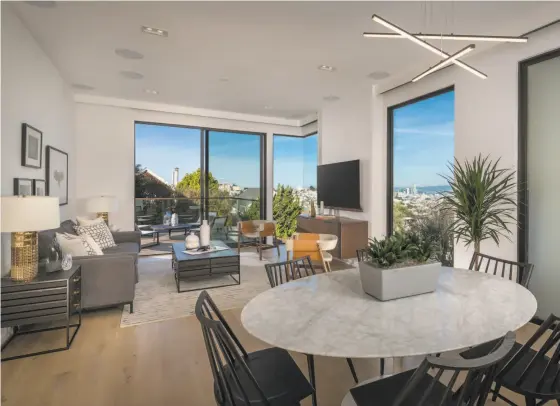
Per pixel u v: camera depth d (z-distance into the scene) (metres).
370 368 2.25
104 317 3.15
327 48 3.55
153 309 3.36
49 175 3.88
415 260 1.75
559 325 1.31
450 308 1.53
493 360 0.93
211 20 2.98
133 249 4.37
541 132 3.06
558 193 2.94
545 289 3.04
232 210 7.01
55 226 2.52
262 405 1.29
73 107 5.29
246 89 5.06
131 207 5.97
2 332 2.55
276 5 2.72
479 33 3.12
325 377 2.16
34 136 3.32
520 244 3.20
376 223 5.05
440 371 0.98
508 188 3.24
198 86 4.92
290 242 3.71
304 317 1.44
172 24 3.06
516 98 3.19
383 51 3.62
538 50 3.01
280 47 3.54
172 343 2.64
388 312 1.49
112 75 4.46
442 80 4.04
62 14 2.89
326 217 5.66
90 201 5.12
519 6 2.65
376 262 1.71
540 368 1.54
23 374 2.18
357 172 5.27
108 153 5.77
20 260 2.52
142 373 2.21
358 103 5.32
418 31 3.11
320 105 6.03
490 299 1.65
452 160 4.02
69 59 3.90
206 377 2.17
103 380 2.12
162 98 5.61
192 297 3.72
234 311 3.31
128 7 2.79
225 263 4.12
